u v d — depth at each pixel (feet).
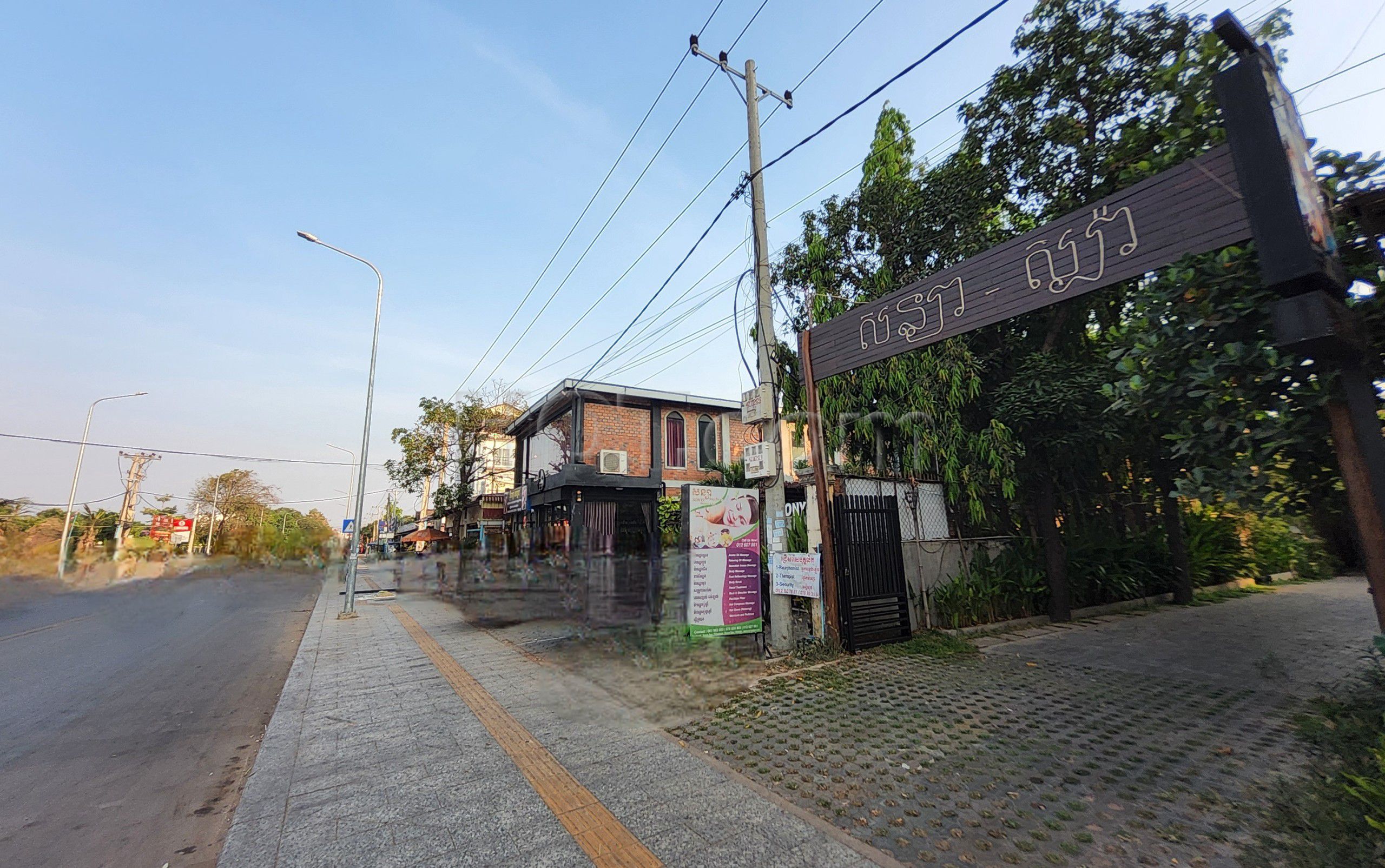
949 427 29.35
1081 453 30.86
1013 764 13.19
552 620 35.40
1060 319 30.01
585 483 40.55
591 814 11.41
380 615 45.16
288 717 18.62
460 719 17.61
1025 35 28.55
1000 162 29.99
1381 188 10.34
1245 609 33.37
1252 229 9.63
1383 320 10.27
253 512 170.91
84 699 21.97
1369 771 10.04
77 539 111.34
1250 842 9.68
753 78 27.81
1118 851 9.64
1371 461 9.59
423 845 10.53
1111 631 27.78
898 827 10.59
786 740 14.99
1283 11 14.32
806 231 34.58
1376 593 9.42
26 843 11.61
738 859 9.70
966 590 28.22
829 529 24.36
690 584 23.36
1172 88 15.24
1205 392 12.22
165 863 10.91
